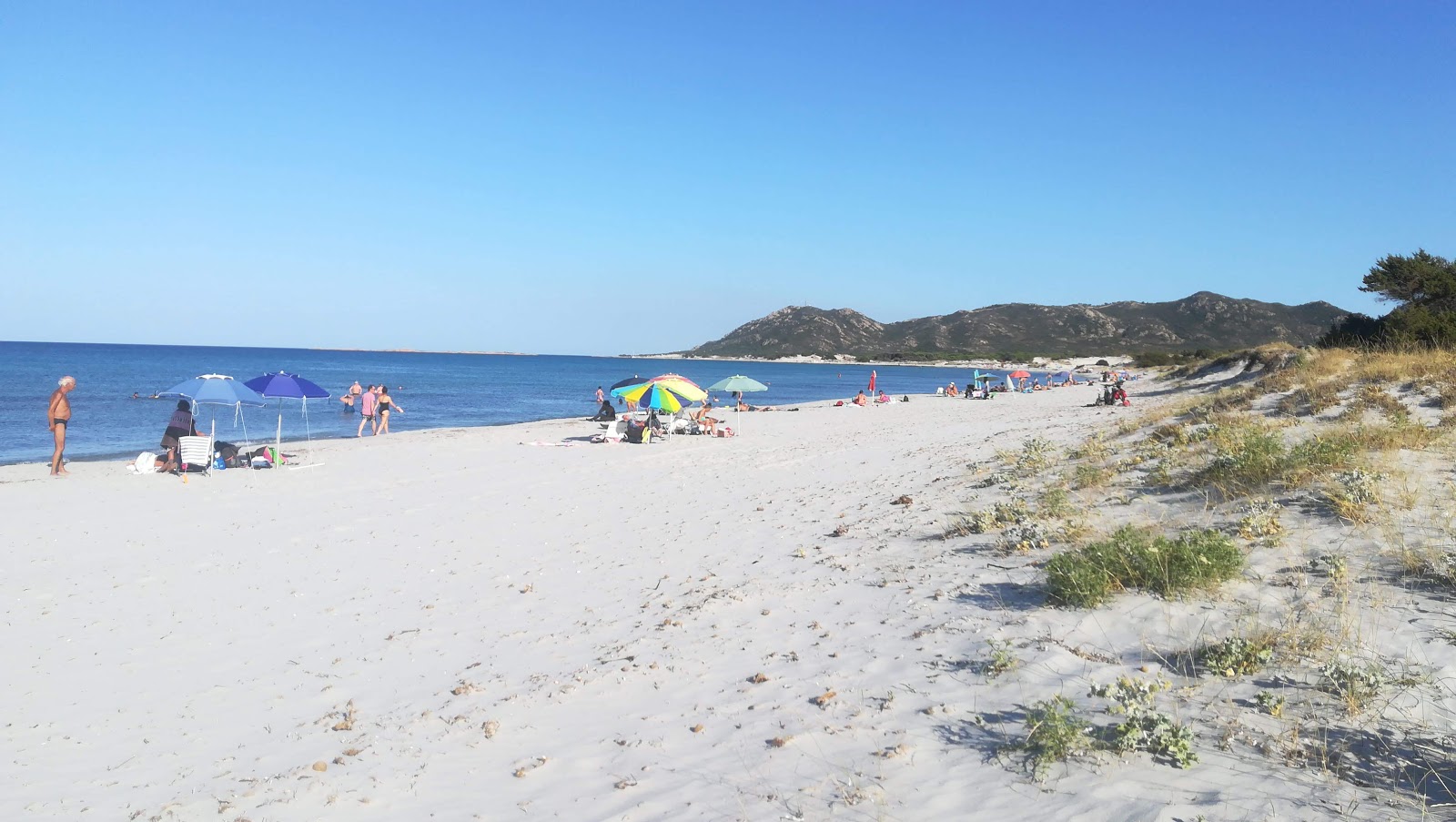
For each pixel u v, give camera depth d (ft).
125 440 86.58
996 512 29.76
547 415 136.26
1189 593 18.98
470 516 41.27
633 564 30.27
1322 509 23.75
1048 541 25.39
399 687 19.72
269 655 22.35
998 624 19.22
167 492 49.62
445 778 14.73
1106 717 13.73
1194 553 19.85
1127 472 33.91
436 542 35.60
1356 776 11.18
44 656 22.47
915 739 14.12
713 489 47.70
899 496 38.68
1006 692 15.52
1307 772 11.41
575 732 16.33
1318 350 84.38
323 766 15.51
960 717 14.74
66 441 84.89
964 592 22.15
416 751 15.96
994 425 77.30
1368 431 32.55
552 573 29.81
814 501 40.70
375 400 91.76
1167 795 11.21
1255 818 10.40
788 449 67.67
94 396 141.18
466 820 13.14
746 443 74.59
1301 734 12.51
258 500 46.55
